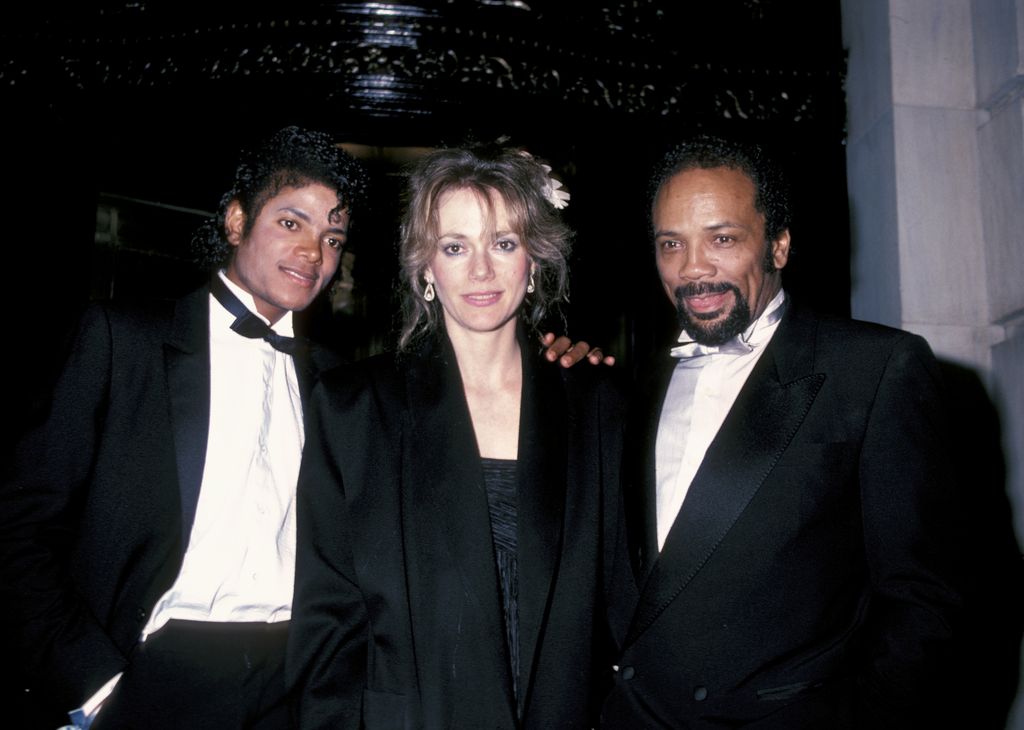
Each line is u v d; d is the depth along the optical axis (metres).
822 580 1.83
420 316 2.22
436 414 2.04
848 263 4.03
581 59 4.12
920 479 1.80
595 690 1.99
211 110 4.01
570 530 2.01
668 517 2.01
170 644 2.06
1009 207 3.47
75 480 2.07
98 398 2.12
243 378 2.31
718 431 1.97
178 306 2.32
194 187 4.36
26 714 2.01
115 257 4.24
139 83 4.02
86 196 4.13
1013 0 3.46
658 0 4.17
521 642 1.91
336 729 1.85
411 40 3.98
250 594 2.16
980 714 3.09
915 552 1.77
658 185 2.14
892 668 1.72
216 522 2.16
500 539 2.01
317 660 1.91
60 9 4.08
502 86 4.02
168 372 2.17
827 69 4.17
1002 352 3.48
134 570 2.06
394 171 4.32
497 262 2.05
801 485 1.86
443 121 4.02
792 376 1.94
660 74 4.18
